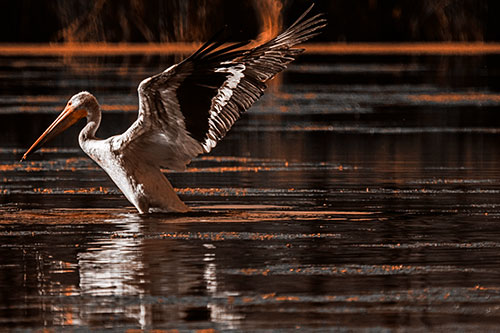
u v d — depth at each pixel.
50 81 45.59
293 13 74.50
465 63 62.09
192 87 13.05
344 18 83.50
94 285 9.57
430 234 12.09
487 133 26.34
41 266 10.37
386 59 66.56
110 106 34.25
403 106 35.69
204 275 9.93
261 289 9.40
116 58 63.94
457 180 17.33
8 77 48.09
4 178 17.88
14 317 8.54
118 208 14.30
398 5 83.19
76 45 76.75
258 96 13.34
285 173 18.55
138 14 74.75
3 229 12.57
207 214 13.68
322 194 15.65
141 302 8.97
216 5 71.88
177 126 13.37
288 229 12.48
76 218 13.39
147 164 13.79
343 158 21.11
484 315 8.55
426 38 83.69
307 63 62.50
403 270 10.14
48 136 14.39
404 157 21.16
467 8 82.50
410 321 8.38
